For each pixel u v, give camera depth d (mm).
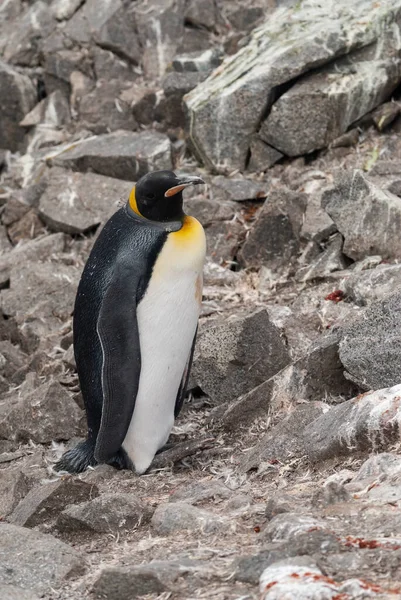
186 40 32500
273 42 29016
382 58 28016
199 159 29016
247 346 19625
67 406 20188
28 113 32312
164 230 17734
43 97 33375
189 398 20781
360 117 27734
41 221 28734
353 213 23250
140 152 28406
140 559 12984
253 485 15805
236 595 10969
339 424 15734
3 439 20359
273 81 27391
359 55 28125
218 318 21891
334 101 26984
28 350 24250
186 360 18094
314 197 24750
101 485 17000
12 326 24938
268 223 24359
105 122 31219
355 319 17672
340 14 28922
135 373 17188
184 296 17484
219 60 30875
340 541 11656
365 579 10656
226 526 13602
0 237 28891
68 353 22656
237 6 32781
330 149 27531
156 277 17297
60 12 34094
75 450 18547
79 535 14859
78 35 33094
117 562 13070
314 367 18344
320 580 10492
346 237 23188
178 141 29984
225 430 18719
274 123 27281
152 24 32688
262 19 31922
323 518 12688
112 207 27312
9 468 19109
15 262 26828
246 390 19812
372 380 17078
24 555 13102
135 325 17203
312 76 27703
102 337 17188
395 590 10273
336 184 23703
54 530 15023
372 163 26531
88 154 28953
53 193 28156
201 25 32719
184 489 15891
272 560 11500
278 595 10320
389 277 20875
